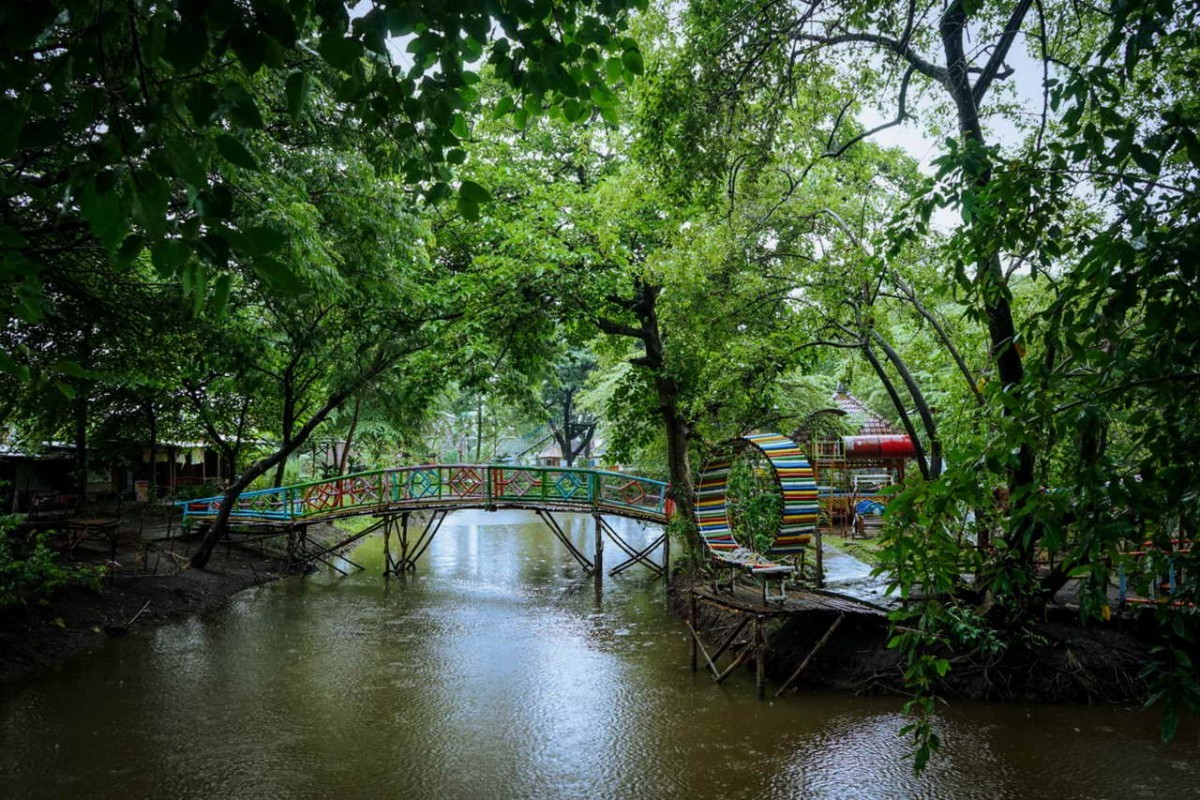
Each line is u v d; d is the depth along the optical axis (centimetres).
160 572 1506
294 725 837
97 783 687
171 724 835
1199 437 227
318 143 1013
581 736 802
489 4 286
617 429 1775
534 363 1705
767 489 1278
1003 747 742
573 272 1348
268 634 1248
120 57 257
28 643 1049
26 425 1784
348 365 1628
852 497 1844
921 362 1170
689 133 742
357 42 266
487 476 1823
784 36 702
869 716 834
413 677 1014
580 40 354
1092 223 516
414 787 684
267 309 1478
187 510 1794
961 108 766
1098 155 289
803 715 846
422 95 299
